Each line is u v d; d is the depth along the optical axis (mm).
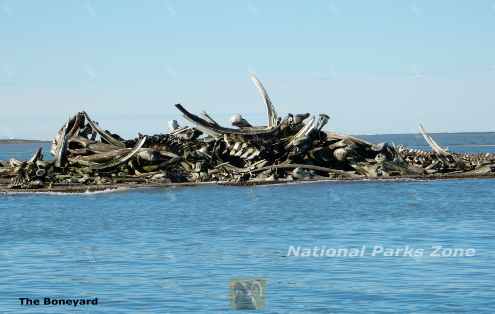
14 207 192500
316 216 169625
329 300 82250
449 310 77562
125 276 96875
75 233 143125
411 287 88312
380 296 83812
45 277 96750
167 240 132250
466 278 93062
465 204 192250
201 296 84750
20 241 132500
